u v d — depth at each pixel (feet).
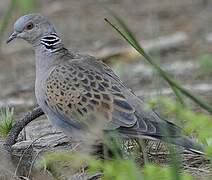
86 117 40.14
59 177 40.22
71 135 41.47
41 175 41.34
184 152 41.47
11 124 45.83
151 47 71.61
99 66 41.37
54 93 41.11
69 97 40.60
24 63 71.36
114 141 38.32
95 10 85.10
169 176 31.99
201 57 67.46
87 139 40.27
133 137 39.09
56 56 42.29
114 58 68.85
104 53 70.64
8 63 71.51
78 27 80.48
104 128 39.37
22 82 66.23
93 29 79.77
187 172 39.06
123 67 66.08
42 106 42.32
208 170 39.24
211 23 79.25
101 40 76.33
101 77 40.60
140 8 84.79
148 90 60.03
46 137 45.09
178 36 74.95
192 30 77.46
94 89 40.24
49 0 87.92
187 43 73.77
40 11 84.99
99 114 39.73
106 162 35.01
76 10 85.20
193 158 41.06
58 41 42.52
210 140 36.83
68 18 82.99
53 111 41.45
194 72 65.21
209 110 32.58
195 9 83.46
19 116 55.11
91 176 38.81
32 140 44.52
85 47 74.59
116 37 77.00
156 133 38.32
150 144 42.29
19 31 43.60
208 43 73.77
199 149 36.81
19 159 43.19
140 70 65.62
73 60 41.86
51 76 41.55
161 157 41.34
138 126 38.73
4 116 46.34
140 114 39.11
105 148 38.47
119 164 32.91
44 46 42.65
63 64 41.73
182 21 80.02
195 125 31.48
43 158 36.73
